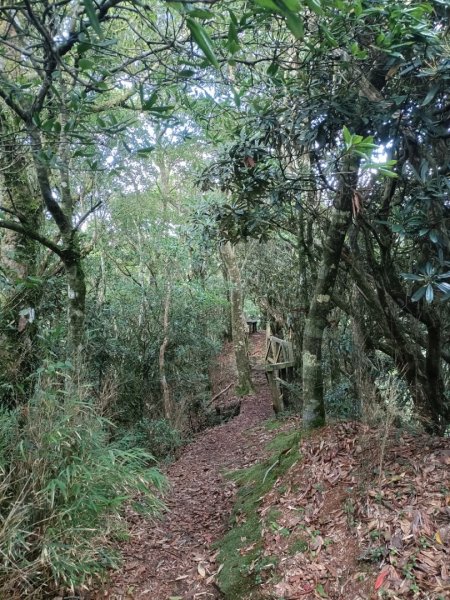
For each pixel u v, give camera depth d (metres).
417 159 3.23
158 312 9.27
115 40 1.89
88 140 2.40
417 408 4.46
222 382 12.73
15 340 4.51
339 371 6.62
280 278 9.06
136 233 9.39
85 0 0.97
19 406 3.60
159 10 3.19
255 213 4.97
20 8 1.55
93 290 8.48
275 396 8.26
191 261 9.91
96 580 3.42
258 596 2.98
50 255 5.25
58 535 3.02
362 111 3.16
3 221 4.04
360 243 4.88
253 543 3.60
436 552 2.57
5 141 2.81
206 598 3.24
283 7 0.81
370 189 3.78
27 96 2.47
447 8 2.74
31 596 2.99
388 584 2.51
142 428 7.93
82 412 3.65
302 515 3.55
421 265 3.43
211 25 2.43
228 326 15.31
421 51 2.70
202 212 5.62
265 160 4.36
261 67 4.12
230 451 7.10
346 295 5.80
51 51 1.63
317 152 3.66
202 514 4.77
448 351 4.47
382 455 3.28
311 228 5.79
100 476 3.26
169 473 6.66
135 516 4.58
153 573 3.63
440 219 2.98
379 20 2.76
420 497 2.98
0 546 2.86
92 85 1.99
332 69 3.22
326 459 4.01
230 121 5.21
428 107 3.09
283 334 9.66
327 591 2.74
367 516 3.06
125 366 8.35
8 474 3.10
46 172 3.92
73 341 4.53
